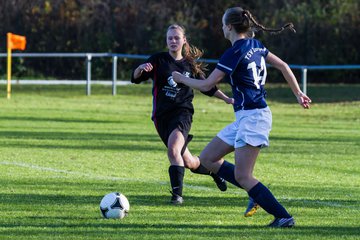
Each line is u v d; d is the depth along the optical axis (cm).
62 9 8200
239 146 1648
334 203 2044
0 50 8106
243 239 1566
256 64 1644
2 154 2997
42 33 8181
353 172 2697
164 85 2102
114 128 4100
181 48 2112
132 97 6231
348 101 6069
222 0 8200
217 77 1641
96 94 6412
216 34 8194
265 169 2727
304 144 3531
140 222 1734
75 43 8194
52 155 2991
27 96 6175
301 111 5372
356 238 1602
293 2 8062
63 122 4362
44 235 1583
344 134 4000
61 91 6612
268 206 1670
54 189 2198
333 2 7850
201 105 5678
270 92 6631
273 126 4369
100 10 8219
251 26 1666
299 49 7750
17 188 2203
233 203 2016
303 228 1692
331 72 7844
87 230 1634
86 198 2048
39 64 8131
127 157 2972
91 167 2688
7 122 4291
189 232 1631
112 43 8138
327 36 7738
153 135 3806
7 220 1739
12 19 8181
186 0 8306
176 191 1992
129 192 2166
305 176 2578
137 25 8162
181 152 2061
